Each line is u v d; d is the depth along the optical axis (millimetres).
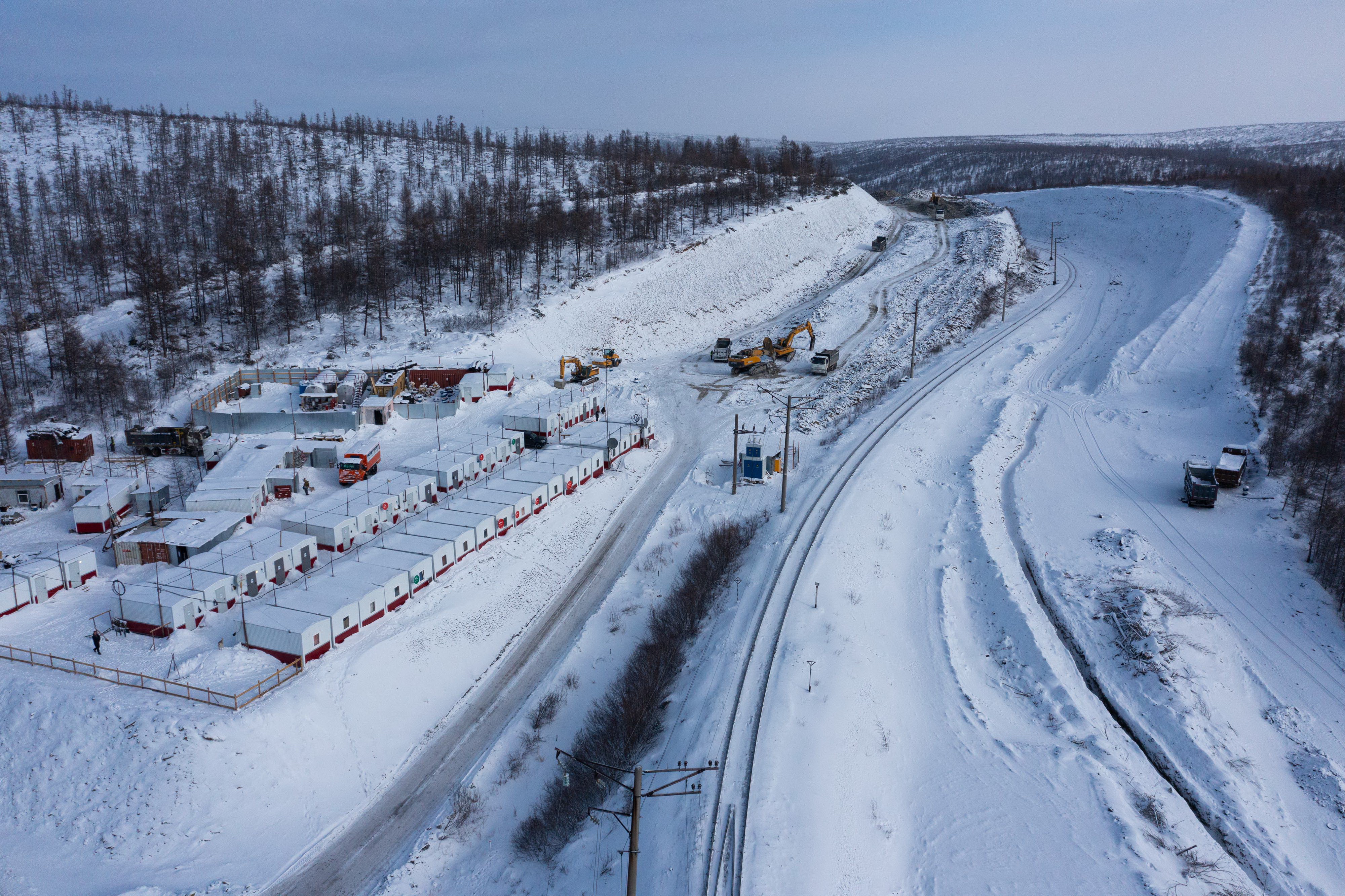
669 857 25469
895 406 70562
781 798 27875
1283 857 27578
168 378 69875
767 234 117062
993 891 25359
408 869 27859
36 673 34188
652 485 59094
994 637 40781
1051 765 31188
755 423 70250
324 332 82312
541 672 39188
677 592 44781
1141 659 37906
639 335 94312
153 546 43312
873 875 25781
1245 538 49438
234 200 104375
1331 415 58719
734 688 34062
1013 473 59531
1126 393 73500
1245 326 80375
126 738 30844
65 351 69500
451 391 69750
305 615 36906
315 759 32125
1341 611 41781
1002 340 89188
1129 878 25484
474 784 31938
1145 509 53719
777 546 46812
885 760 31344
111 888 26734
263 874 27734
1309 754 32969
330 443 59250
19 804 29781
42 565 40719
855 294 104812
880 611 41625
